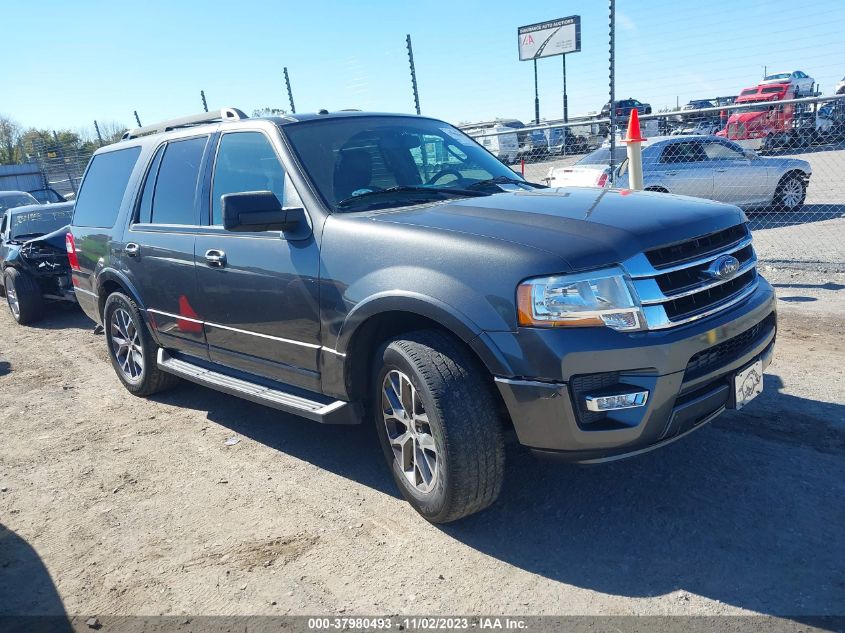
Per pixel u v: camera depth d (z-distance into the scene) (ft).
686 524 10.45
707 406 9.95
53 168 82.53
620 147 34.65
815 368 16.21
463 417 9.80
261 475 13.37
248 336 13.53
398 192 12.94
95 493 13.23
